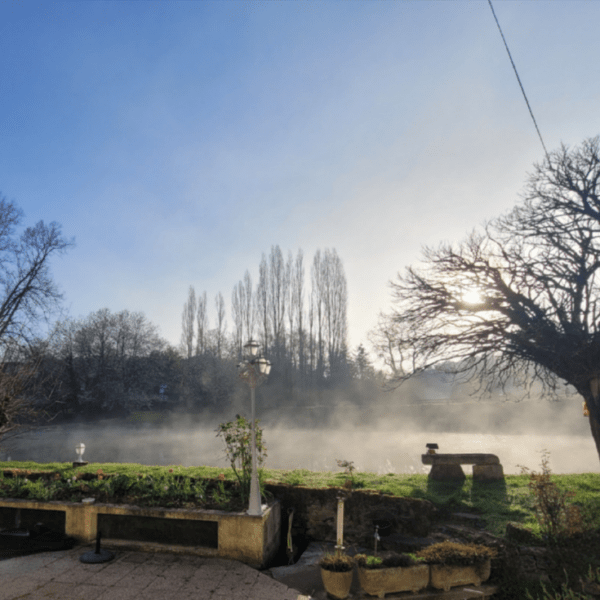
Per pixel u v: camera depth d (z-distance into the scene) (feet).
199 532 27.07
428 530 27.63
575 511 24.89
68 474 34.88
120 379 180.55
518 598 22.08
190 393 182.60
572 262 39.27
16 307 84.07
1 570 24.07
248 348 29.45
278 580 23.71
